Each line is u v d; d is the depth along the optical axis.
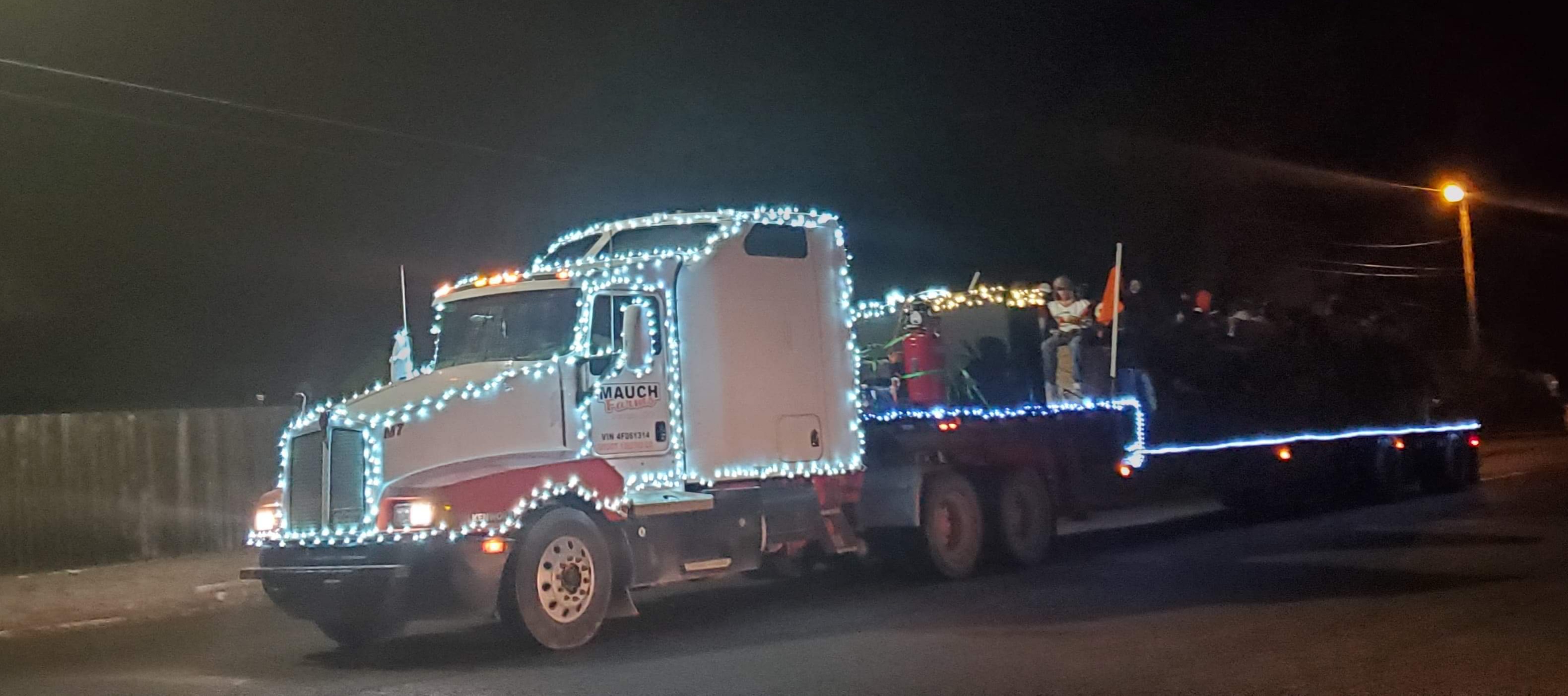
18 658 11.73
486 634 11.88
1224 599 12.14
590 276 11.67
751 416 12.48
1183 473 17.61
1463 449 23.31
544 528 10.69
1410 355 22.58
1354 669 9.05
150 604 14.70
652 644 10.95
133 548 18.14
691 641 11.03
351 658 10.91
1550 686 8.50
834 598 13.30
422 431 10.53
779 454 12.66
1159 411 17.39
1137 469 16.78
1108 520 20.86
